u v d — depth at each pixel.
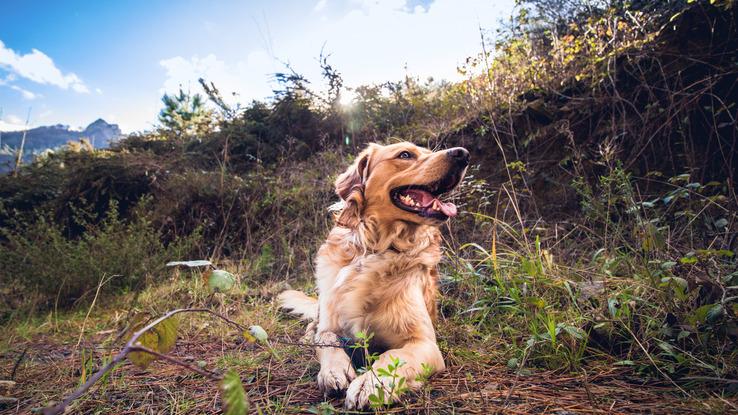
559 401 0.66
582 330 0.80
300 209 2.04
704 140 1.45
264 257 1.82
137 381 0.84
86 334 1.24
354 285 0.93
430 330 0.89
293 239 1.93
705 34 1.54
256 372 0.85
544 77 1.88
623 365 0.77
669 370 0.71
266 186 2.18
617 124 1.58
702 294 0.85
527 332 0.92
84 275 1.59
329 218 1.96
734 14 1.48
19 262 1.70
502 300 1.06
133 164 2.57
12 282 1.68
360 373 0.77
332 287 0.97
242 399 0.33
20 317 1.45
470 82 2.00
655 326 0.81
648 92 1.57
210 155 2.76
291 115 2.71
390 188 0.96
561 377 0.75
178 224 2.11
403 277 0.94
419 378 0.71
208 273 0.53
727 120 1.43
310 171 2.28
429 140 2.07
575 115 1.71
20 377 0.91
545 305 0.87
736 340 0.74
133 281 1.64
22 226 2.40
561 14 2.12
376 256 0.96
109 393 0.78
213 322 1.25
